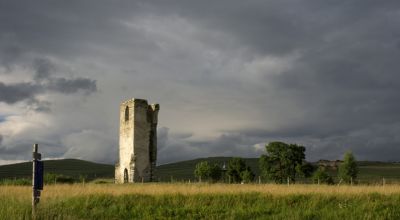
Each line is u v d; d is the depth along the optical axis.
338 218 22.08
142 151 58.81
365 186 31.39
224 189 28.50
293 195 26.09
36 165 20.56
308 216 22.67
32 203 20.58
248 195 26.34
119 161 62.09
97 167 155.12
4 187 31.09
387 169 136.62
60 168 146.50
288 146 74.06
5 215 19.42
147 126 59.66
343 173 73.62
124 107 61.75
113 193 26.33
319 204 24.89
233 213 23.05
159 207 24.14
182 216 23.02
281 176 73.56
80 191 27.00
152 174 59.25
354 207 23.91
